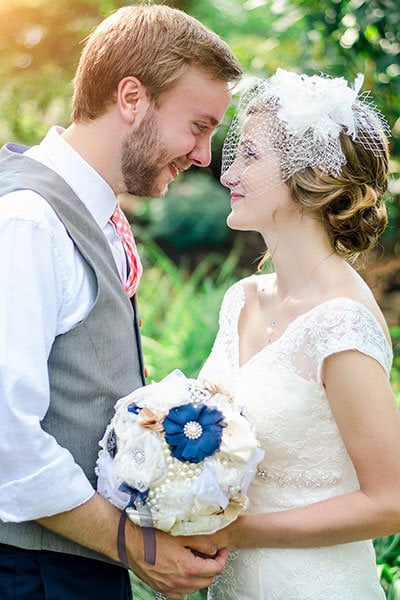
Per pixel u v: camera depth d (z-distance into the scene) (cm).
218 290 523
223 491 196
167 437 194
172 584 211
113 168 230
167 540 208
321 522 213
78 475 201
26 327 198
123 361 221
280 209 231
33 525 208
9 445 197
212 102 229
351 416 210
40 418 201
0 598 209
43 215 208
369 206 226
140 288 568
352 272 230
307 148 223
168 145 228
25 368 197
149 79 223
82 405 213
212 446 193
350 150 226
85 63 231
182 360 451
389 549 335
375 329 215
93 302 214
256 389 222
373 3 518
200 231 1077
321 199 224
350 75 546
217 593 237
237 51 658
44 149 231
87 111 229
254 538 218
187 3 951
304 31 560
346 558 224
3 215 204
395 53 531
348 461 221
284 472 222
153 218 1098
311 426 219
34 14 956
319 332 214
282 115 224
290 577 220
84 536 204
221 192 1117
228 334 248
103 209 230
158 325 523
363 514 210
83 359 212
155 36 224
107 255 222
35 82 992
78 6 954
